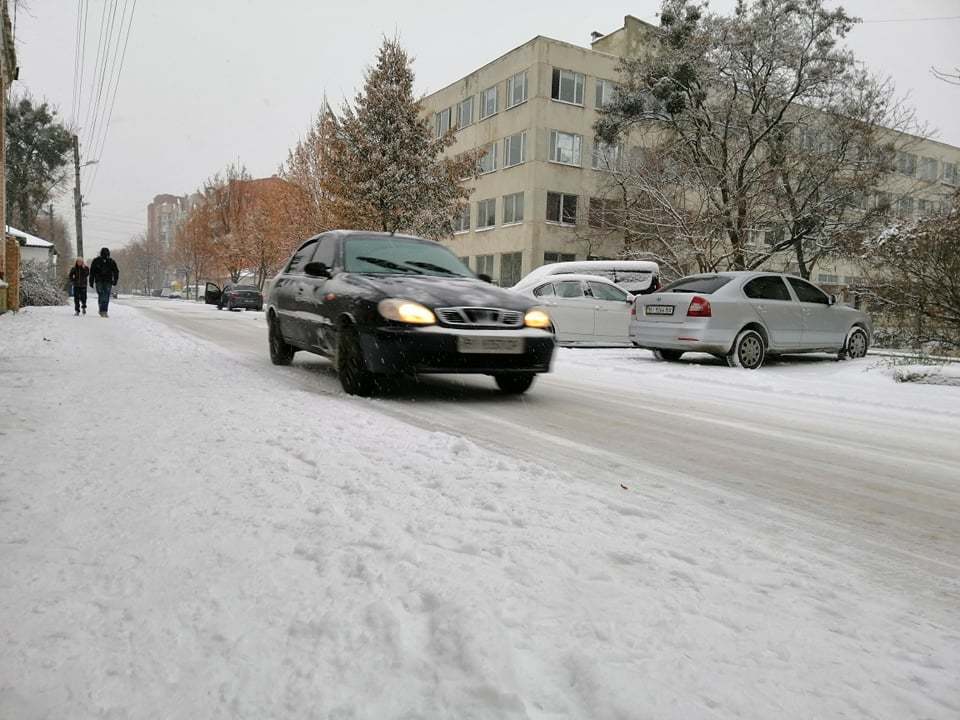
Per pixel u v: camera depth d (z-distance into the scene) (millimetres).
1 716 1232
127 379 5742
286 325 7289
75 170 39219
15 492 2525
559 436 4359
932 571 2285
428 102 40875
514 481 2930
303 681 1365
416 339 5234
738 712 1329
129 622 1587
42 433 3520
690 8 22000
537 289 12602
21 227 45031
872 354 12133
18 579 1798
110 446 3275
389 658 1447
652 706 1318
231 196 48531
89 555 1967
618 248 32656
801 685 1457
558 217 33094
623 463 3674
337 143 23047
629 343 13242
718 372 8820
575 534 2301
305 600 1706
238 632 1547
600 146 26531
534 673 1410
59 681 1349
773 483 3438
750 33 20516
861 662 1586
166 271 101562
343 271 6309
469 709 1281
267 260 41875
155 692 1322
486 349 5391
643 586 1914
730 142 22094
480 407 5422
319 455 3191
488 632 1533
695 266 19891
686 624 1698
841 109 20672
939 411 6266
